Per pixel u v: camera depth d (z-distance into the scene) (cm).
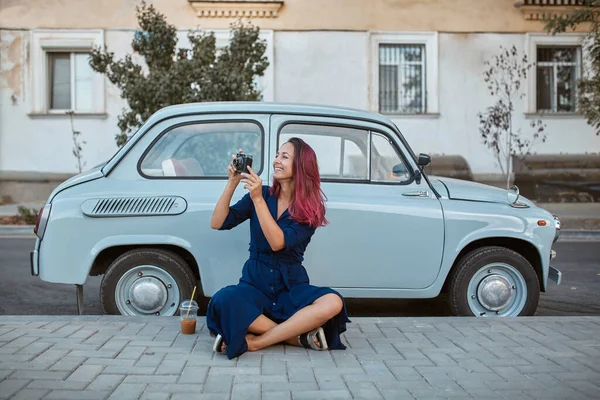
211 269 527
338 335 442
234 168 428
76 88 1736
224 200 438
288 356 428
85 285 783
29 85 1711
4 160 1723
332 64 1741
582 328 499
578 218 1409
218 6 1692
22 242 1170
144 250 530
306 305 435
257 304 434
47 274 523
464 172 1705
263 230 424
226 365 407
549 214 565
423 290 542
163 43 1293
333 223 528
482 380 384
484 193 561
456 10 1750
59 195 529
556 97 1806
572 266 931
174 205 525
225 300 423
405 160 550
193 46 1324
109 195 527
